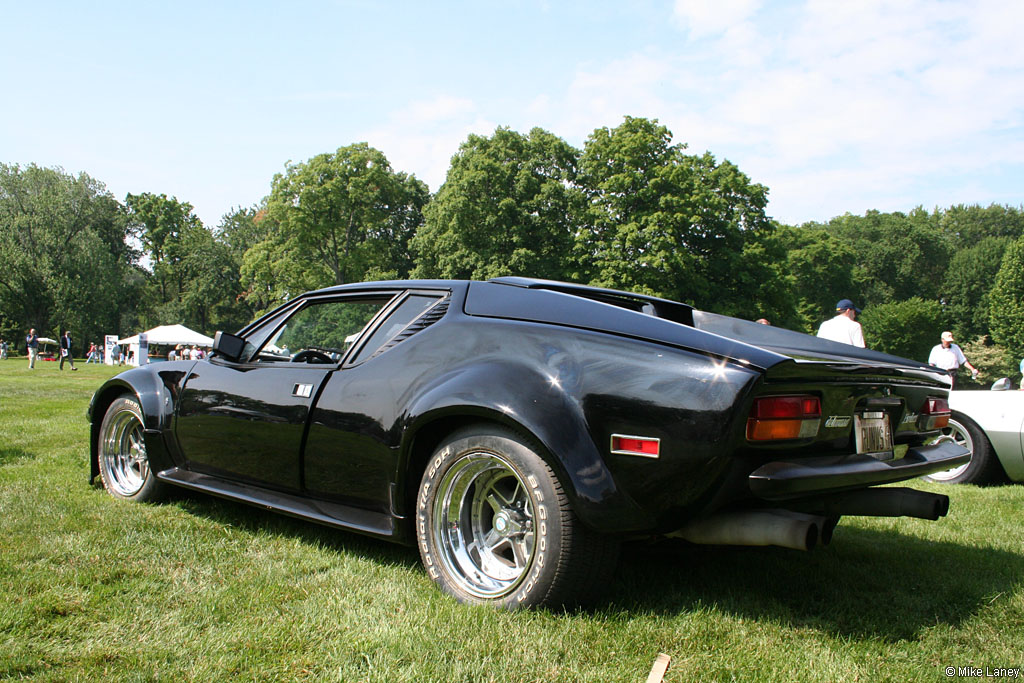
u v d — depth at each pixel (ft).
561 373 7.44
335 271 154.51
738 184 128.36
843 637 7.20
